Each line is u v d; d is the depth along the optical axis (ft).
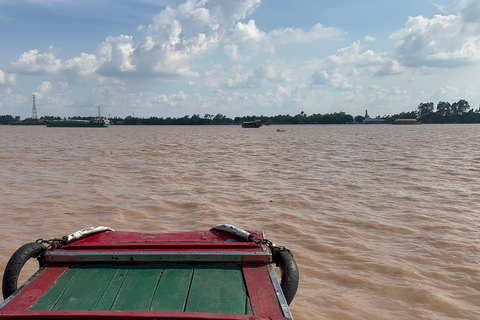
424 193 46.75
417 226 33.71
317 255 27.32
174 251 13.91
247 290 12.25
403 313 20.04
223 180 56.13
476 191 47.73
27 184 52.47
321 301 21.13
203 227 33.14
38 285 12.48
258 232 16.24
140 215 37.01
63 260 13.71
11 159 83.87
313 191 47.88
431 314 19.95
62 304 11.55
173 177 58.44
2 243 28.94
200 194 46.16
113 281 12.71
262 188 49.93
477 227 33.42
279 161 80.48
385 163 75.51
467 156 89.66
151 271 13.32
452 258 26.78
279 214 37.27
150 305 11.54
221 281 12.76
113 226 33.47
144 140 173.47
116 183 53.42
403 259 26.61
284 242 29.84
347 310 20.22
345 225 33.99
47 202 41.96
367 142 152.35
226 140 173.58
